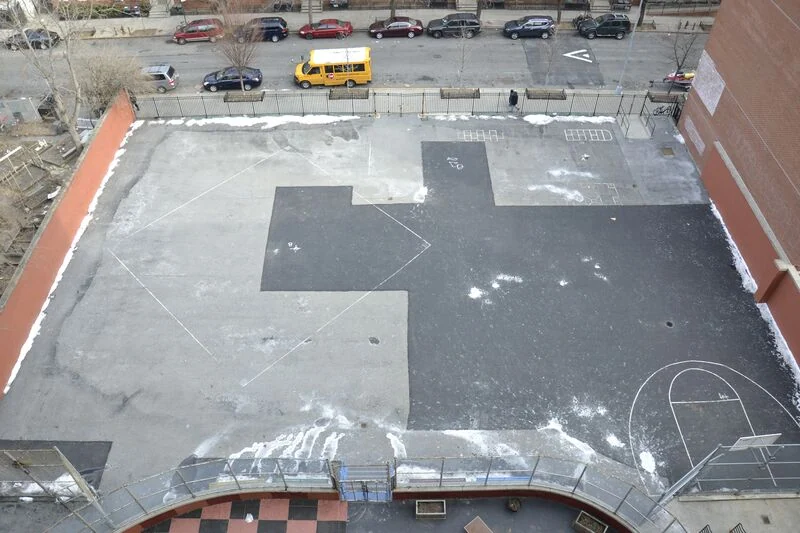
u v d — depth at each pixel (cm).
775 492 1897
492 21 4466
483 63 4000
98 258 2653
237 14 3897
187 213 2853
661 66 3962
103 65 3272
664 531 1738
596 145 3222
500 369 2250
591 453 2016
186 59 4116
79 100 3123
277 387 2206
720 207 2816
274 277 2577
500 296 2492
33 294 2408
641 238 2720
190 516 1898
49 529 1798
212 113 3475
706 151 2991
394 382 2216
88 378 2238
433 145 3225
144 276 2583
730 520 1852
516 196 2930
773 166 2423
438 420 2108
